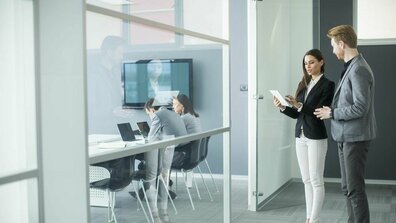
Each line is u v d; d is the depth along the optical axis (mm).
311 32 4824
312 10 4832
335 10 5625
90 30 1924
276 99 3459
